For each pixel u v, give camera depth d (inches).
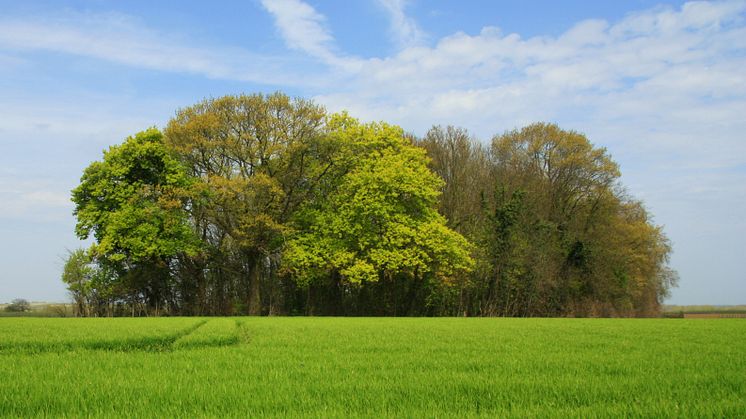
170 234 1964.8
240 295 2249.0
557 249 2373.3
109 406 343.0
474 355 580.4
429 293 2244.1
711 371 464.1
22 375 450.6
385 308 2240.4
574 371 467.8
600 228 2486.5
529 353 600.1
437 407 335.6
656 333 914.7
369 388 387.9
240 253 2177.7
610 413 312.3
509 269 2185.0
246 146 2028.8
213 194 1955.0
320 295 2268.7
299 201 2096.5
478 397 363.9
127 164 2007.9
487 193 2374.5
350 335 838.5
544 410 323.9
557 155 2529.5
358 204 1946.4
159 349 699.4
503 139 2628.0
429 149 2433.6
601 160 2522.1
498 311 2260.1
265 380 424.2
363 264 1902.1
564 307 2320.4
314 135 2065.7
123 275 2089.1
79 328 935.7
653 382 410.6
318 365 503.5
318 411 319.6
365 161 2076.8
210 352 610.5
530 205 2340.1
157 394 373.1
